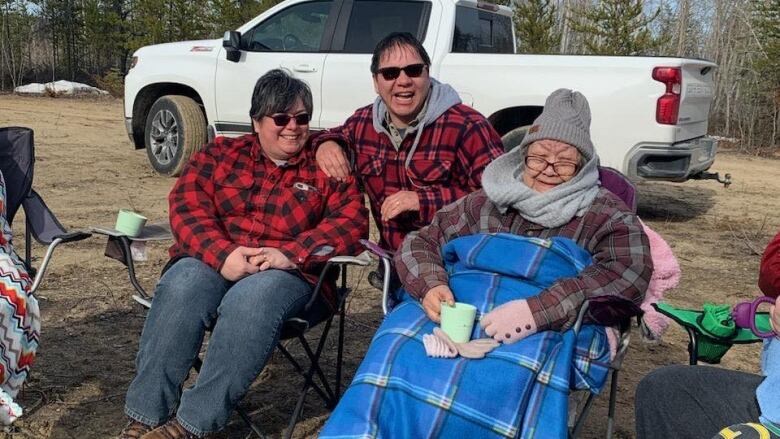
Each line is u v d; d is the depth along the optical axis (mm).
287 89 2736
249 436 2850
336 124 7004
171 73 7953
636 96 6020
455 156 3053
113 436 2812
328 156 2865
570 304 2172
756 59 19766
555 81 6238
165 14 27000
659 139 6008
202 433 2434
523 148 2490
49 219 3107
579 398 2496
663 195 8945
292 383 3340
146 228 2920
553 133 2389
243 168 2859
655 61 5977
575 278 2248
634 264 2266
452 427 2006
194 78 7777
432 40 6684
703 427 2078
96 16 31656
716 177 6777
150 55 8258
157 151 8164
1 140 3062
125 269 4824
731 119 20172
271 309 2453
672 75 5918
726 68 21547
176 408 2518
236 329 2410
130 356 3504
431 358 2094
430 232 2609
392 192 3148
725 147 17656
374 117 3119
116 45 31719
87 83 33969
